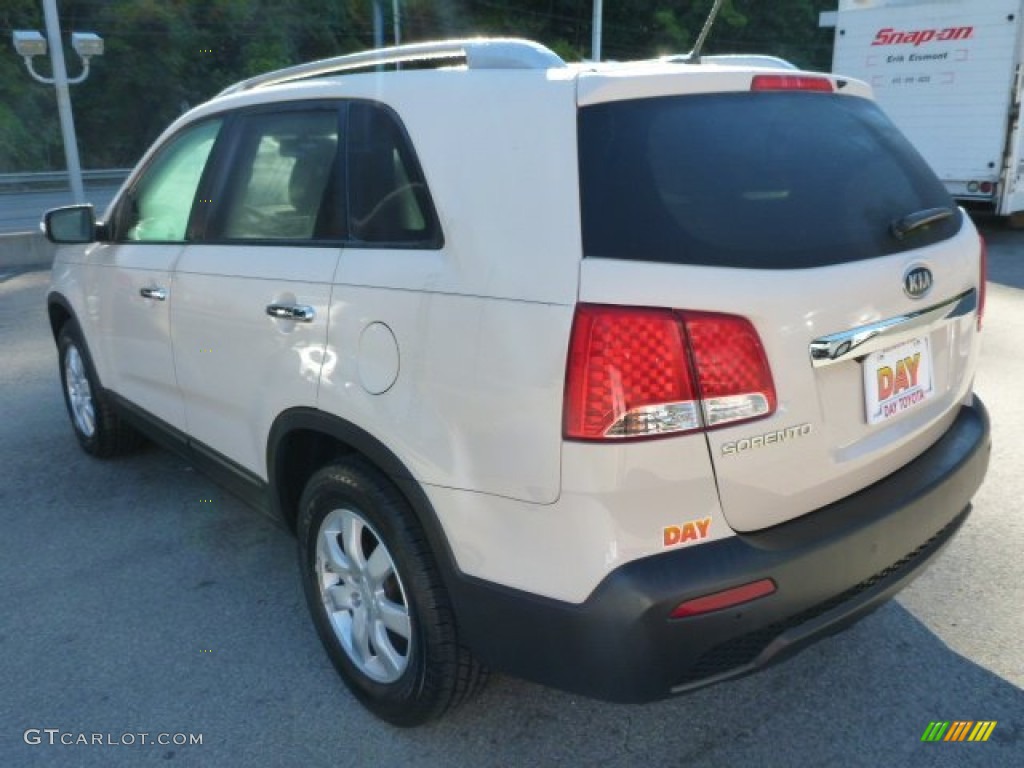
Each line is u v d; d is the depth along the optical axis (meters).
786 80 2.52
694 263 2.10
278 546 4.01
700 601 2.08
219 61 41.12
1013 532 3.91
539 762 2.63
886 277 2.35
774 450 2.17
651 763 2.62
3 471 4.89
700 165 2.25
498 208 2.27
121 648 3.25
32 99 37.06
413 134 2.54
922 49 13.23
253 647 3.24
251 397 3.11
